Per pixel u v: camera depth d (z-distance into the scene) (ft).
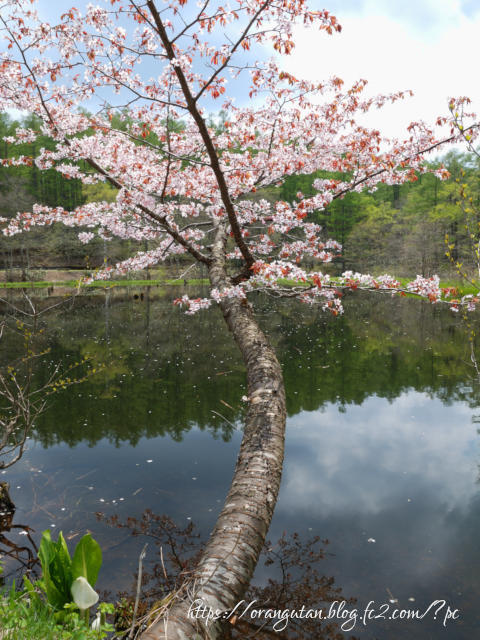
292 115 16.62
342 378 35.17
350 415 27.09
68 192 164.86
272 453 11.68
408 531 14.99
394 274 123.34
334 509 16.53
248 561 8.84
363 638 10.25
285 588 12.10
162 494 17.37
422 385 33.30
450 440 23.16
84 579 7.36
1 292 104.68
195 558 13.23
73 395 30.42
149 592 11.62
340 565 13.17
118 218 18.86
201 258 19.51
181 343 49.90
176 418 26.30
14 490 17.58
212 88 12.28
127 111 18.94
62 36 13.03
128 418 26.25
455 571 12.81
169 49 11.52
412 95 16.94
